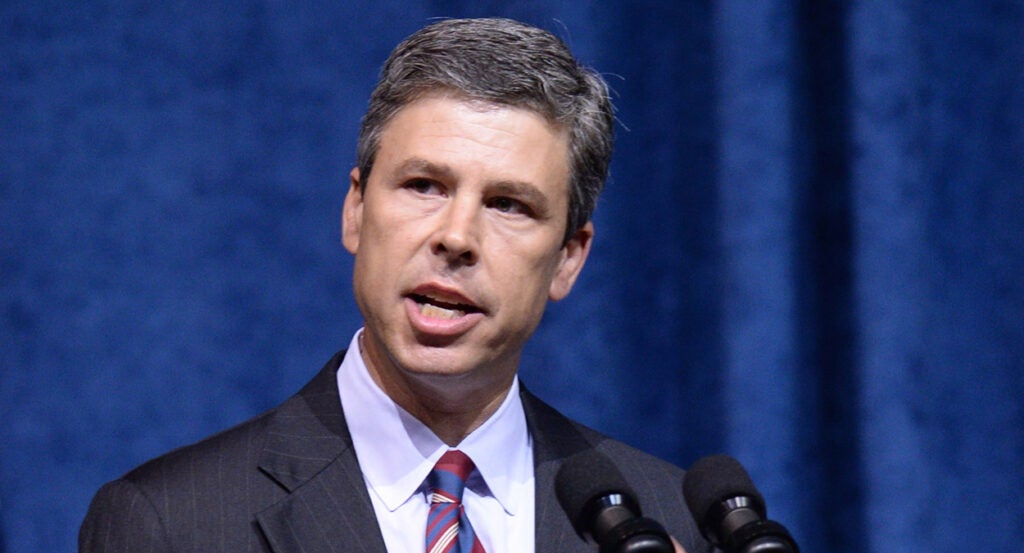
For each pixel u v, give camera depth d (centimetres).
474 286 543
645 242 937
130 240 891
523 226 559
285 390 906
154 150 901
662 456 922
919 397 899
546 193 559
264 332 908
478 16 939
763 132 917
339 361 625
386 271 546
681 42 948
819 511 909
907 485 889
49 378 873
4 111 885
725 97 923
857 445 904
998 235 930
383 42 941
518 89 555
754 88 920
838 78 934
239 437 579
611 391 921
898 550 886
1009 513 907
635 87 941
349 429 588
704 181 939
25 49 891
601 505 457
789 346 909
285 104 925
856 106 918
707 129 941
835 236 925
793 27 932
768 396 902
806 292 922
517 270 554
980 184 930
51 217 883
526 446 618
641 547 425
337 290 923
